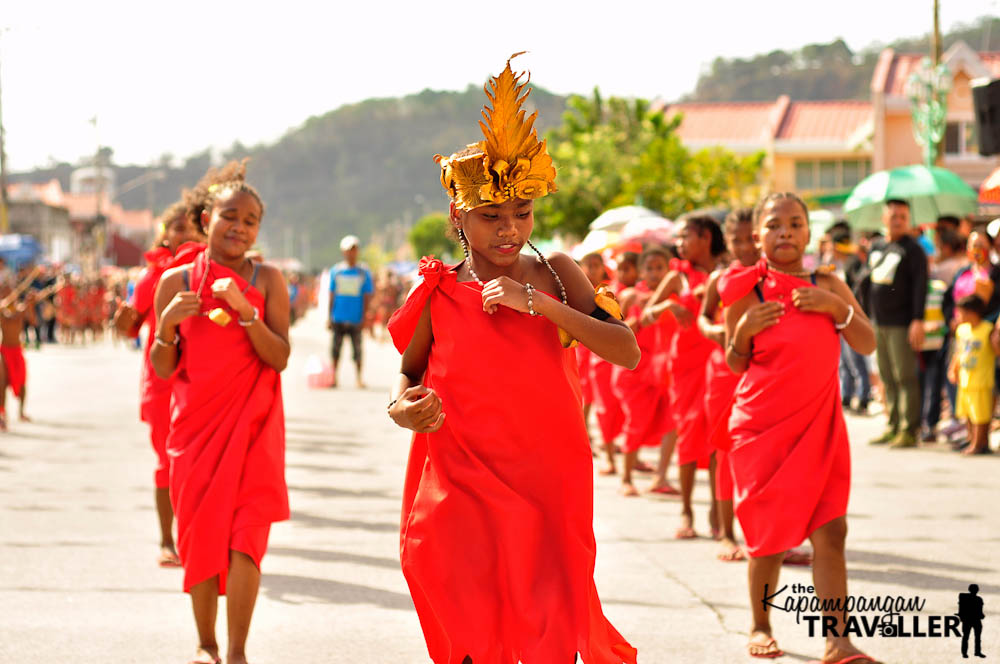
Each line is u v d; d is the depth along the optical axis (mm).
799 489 5902
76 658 6223
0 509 10375
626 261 12000
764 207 6336
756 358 6137
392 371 28406
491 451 4336
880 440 14820
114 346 41656
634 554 8664
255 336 5906
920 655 6191
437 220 143000
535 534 4309
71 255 115000
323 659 6199
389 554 8633
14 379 17297
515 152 4250
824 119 59594
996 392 14602
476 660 4234
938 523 9586
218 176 7512
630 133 48438
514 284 4254
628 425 11188
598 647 4367
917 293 14227
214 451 5820
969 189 17547
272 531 9430
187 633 6691
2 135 53375
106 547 8867
